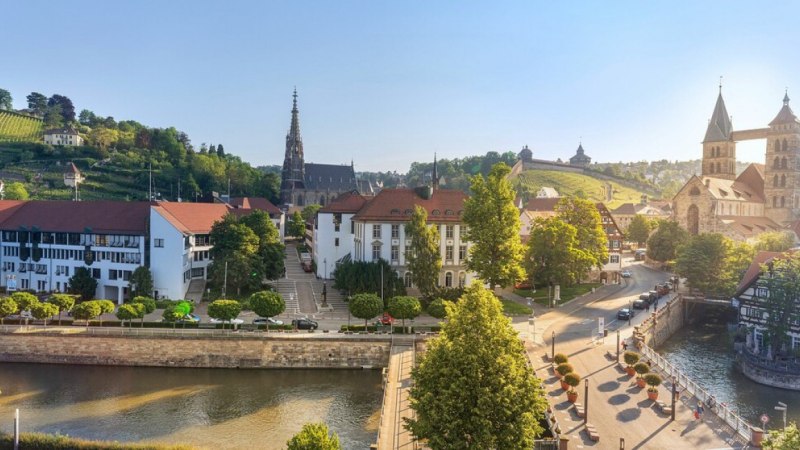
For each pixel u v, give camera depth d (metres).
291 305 104.88
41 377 79.00
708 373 86.12
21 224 117.62
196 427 63.75
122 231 110.38
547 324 96.06
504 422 39.91
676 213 183.25
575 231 111.56
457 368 41.34
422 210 103.62
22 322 89.00
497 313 43.59
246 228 112.12
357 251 119.12
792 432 36.31
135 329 86.19
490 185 100.38
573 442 51.88
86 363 84.56
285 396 73.50
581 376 70.00
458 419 40.09
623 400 62.47
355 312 86.44
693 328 117.69
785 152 190.88
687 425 56.00
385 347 84.38
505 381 40.66
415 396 43.16
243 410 68.81
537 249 111.69
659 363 75.06
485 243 98.75
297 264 145.88
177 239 108.38
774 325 86.25
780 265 88.56
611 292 126.19
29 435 50.47
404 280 115.31
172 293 108.25
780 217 192.50
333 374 82.38
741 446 51.50
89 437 60.66
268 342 84.25
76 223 115.25
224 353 84.12
